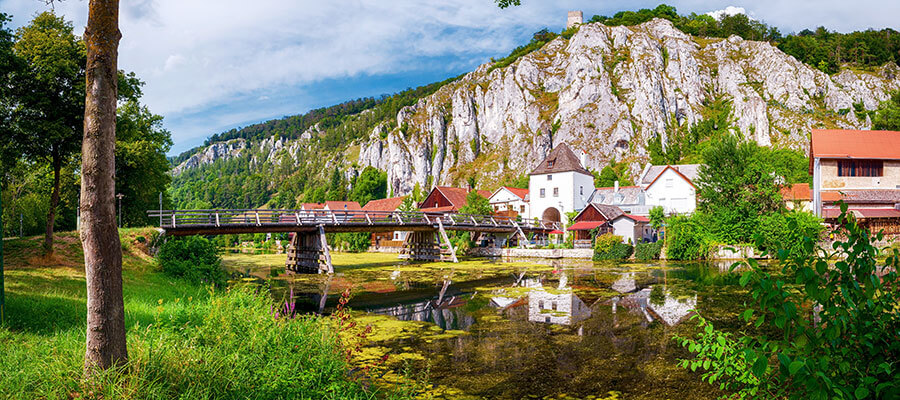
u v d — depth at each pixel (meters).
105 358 5.95
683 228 41.16
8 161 19.97
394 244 64.19
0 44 17.98
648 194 61.69
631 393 9.26
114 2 6.00
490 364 11.16
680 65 160.62
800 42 171.88
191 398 5.90
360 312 18.50
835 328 3.48
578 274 31.45
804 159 78.69
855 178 42.69
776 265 28.64
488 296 22.38
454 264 40.88
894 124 86.00
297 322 9.69
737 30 189.00
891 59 165.75
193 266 22.86
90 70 5.90
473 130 179.00
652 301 20.05
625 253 43.06
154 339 7.85
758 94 150.75
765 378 4.80
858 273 3.66
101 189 5.93
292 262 38.28
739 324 15.28
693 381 9.85
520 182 132.50
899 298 3.87
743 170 41.44
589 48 166.62
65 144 19.52
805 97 145.88
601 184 119.06
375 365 10.53
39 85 18.64
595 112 152.25
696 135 146.75
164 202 58.19
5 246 20.05
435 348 12.60
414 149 185.88
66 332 9.43
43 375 6.22
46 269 17.66
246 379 6.88
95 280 5.93
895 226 37.97
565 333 14.35
